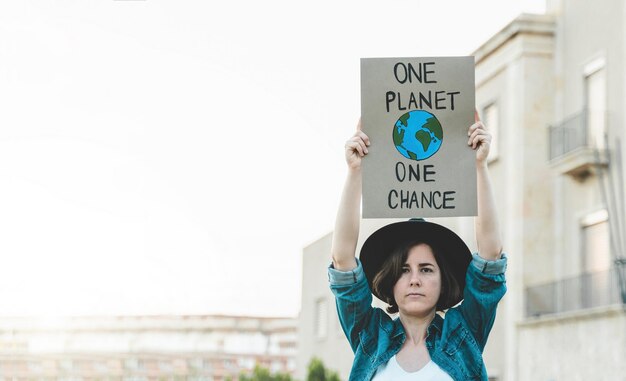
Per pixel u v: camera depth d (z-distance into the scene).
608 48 14.80
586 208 15.36
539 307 15.92
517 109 16.59
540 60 16.53
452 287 2.96
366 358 2.94
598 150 14.78
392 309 3.04
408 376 2.81
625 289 13.48
